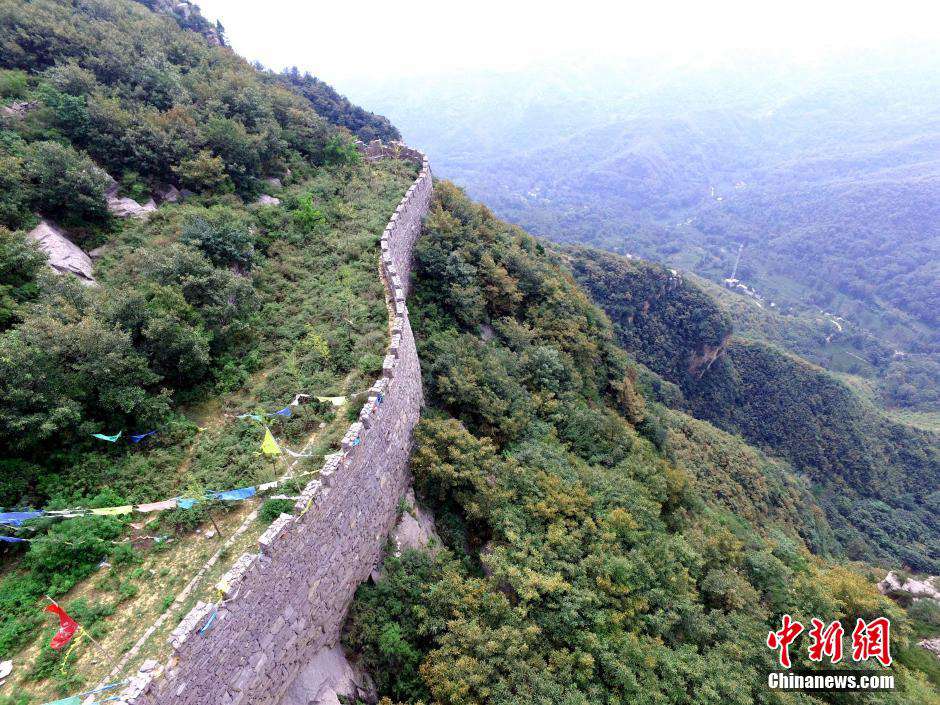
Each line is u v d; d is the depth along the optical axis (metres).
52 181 22.25
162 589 11.97
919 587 32.31
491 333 32.16
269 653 11.87
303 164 35.56
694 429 57.94
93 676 10.09
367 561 16.28
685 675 17.30
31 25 30.83
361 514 15.78
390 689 14.48
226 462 15.59
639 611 18.83
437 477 19.69
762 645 19.14
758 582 22.75
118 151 26.83
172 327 17.44
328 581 14.11
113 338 15.98
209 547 12.96
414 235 33.00
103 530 13.07
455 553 18.88
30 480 13.97
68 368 15.34
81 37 31.73
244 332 20.84
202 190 28.67
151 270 20.22
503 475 20.91
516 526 19.14
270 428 16.66
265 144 32.16
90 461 14.66
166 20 48.91
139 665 10.17
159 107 31.33
